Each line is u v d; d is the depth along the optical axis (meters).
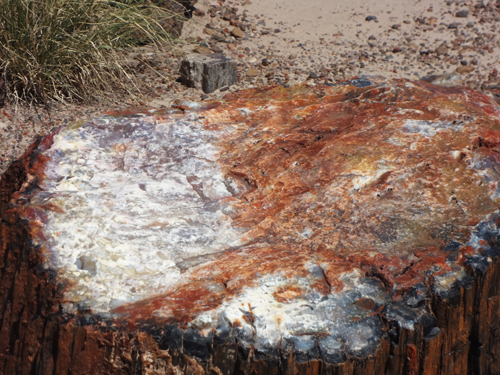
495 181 1.15
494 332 1.05
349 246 1.03
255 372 0.89
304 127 1.34
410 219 1.07
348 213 1.09
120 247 1.02
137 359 0.89
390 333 0.92
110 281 0.96
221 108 1.40
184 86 3.16
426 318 0.94
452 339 0.99
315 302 0.93
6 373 1.02
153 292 0.95
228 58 3.21
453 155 1.20
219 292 0.94
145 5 3.41
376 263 0.99
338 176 1.17
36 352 0.96
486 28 3.96
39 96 2.83
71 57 2.90
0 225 1.09
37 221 1.06
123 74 3.13
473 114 1.32
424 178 1.15
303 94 1.49
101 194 1.13
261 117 1.39
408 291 0.95
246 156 1.25
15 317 1.02
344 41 3.82
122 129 1.31
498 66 3.52
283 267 0.98
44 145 1.25
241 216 1.10
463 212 1.09
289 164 1.21
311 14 4.14
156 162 1.23
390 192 1.13
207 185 1.18
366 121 1.33
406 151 1.22
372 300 0.94
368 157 1.20
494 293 1.03
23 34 2.78
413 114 1.34
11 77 2.82
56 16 2.84
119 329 0.89
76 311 0.92
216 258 1.01
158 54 3.38
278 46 3.72
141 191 1.15
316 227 1.07
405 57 3.62
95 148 1.26
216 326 0.89
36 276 0.98
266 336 0.89
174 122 1.34
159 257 1.01
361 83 1.52
